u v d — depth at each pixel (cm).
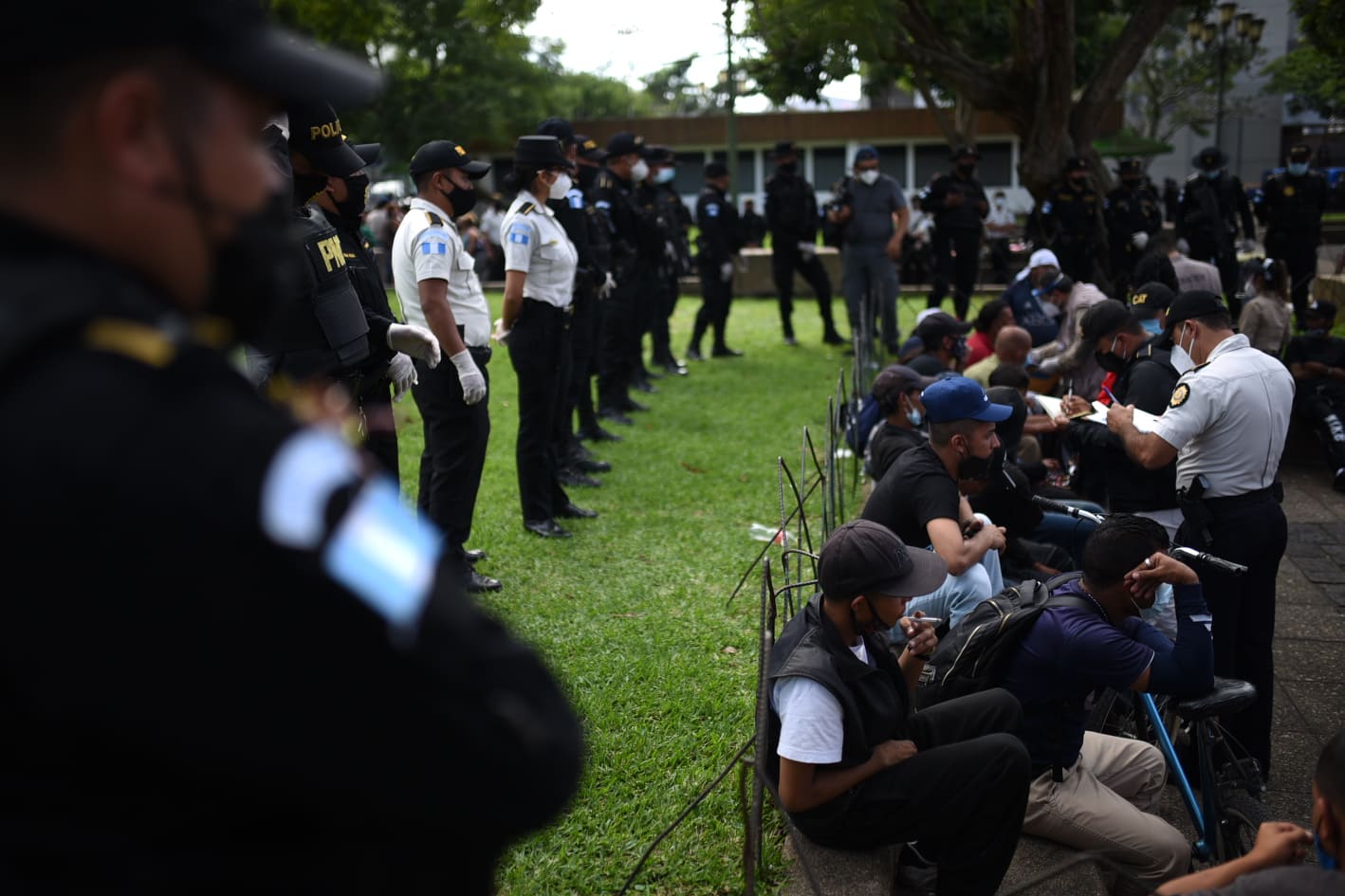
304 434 74
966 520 373
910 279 1658
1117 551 315
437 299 450
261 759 67
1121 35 1250
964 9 1282
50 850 68
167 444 67
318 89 77
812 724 265
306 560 68
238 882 72
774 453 740
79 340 69
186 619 64
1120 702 407
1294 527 645
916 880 313
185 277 76
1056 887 306
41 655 64
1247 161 4062
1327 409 730
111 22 67
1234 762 338
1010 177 3366
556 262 545
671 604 484
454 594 81
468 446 479
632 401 871
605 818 321
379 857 76
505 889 287
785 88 1104
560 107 3369
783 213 1150
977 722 300
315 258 332
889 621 271
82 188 71
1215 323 399
